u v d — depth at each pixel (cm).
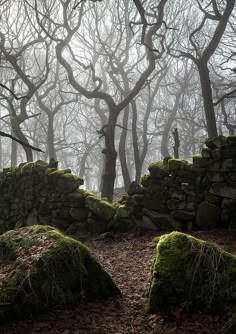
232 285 412
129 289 512
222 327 375
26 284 424
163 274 434
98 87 1519
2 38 1897
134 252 704
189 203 767
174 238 466
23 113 1681
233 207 710
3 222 1209
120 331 399
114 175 1501
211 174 743
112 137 1510
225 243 643
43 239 483
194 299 415
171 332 387
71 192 966
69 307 438
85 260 474
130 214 857
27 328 399
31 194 1086
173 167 795
